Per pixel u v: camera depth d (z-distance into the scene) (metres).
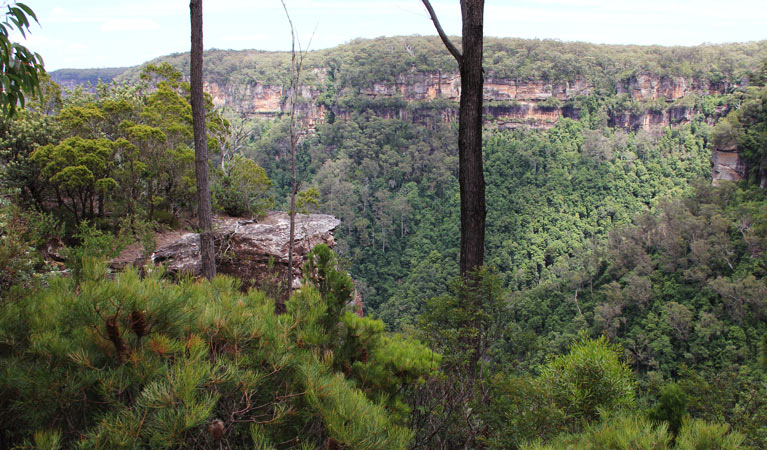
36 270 5.41
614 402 3.92
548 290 44.69
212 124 11.98
